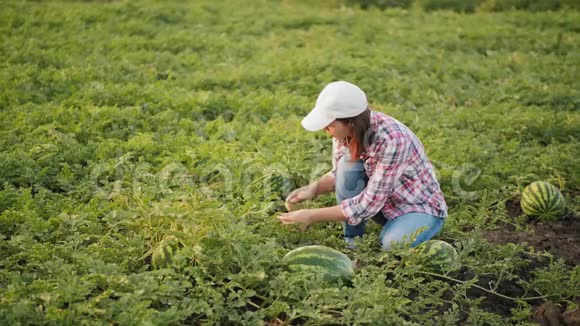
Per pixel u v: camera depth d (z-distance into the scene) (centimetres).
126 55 1148
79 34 1278
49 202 598
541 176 739
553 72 1146
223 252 500
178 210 511
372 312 446
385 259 534
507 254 557
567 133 874
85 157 707
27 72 971
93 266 474
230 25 1467
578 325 485
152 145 735
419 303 485
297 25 1541
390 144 505
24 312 419
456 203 686
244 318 455
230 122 852
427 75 1139
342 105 495
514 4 1761
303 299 470
